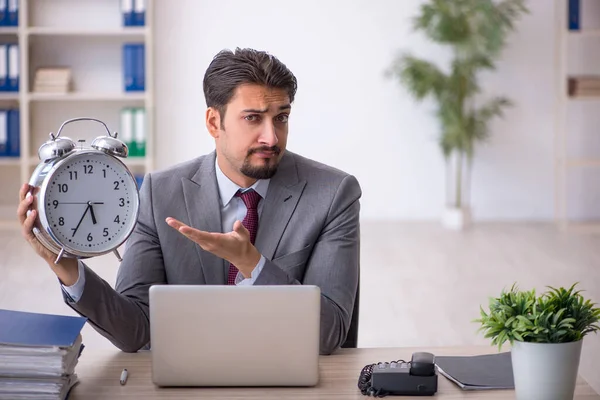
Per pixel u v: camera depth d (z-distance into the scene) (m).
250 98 2.18
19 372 1.82
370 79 8.02
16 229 7.65
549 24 8.02
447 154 7.73
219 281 2.37
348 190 2.43
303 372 1.94
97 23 7.85
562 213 7.80
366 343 4.56
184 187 2.43
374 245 7.06
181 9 7.89
